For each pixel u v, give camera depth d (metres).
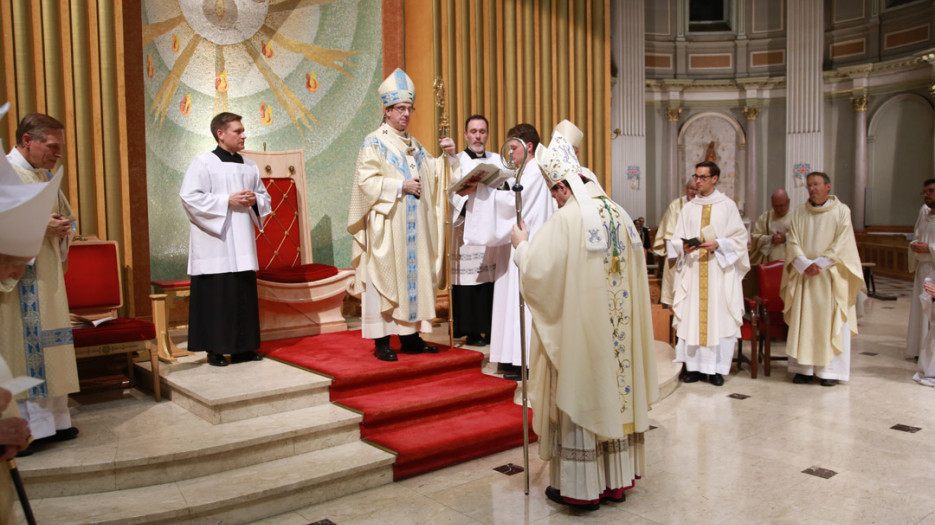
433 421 4.15
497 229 4.70
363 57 6.73
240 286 4.57
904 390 5.48
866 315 9.48
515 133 4.75
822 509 3.26
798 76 17.19
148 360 4.77
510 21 7.25
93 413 4.00
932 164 15.67
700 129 18.25
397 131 4.75
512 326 4.75
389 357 4.55
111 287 4.63
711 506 3.30
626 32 17.02
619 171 17.09
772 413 4.87
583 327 3.10
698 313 5.70
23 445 1.74
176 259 6.24
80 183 4.86
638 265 3.33
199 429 3.66
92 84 4.88
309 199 6.83
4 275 2.05
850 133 17.12
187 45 6.24
